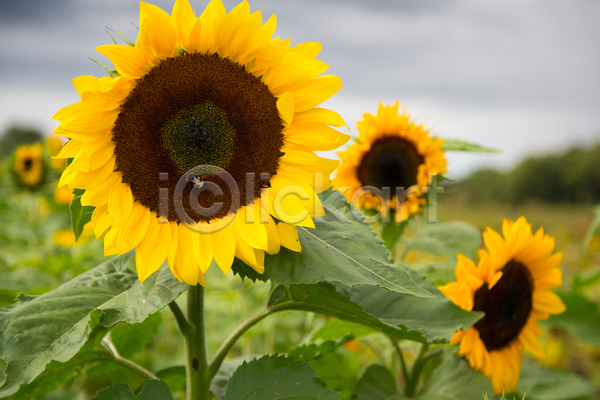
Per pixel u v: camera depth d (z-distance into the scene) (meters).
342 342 0.70
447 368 0.72
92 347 0.62
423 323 0.67
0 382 0.60
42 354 0.52
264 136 0.58
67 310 0.55
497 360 0.73
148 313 0.54
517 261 0.76
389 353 0.88
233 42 0.57
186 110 0.57
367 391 0.71
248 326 0.63
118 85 0.55
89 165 0.55
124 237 0.56
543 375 0.93
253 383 0.58
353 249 0.56
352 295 0.68
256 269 0.55
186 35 0.56
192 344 0.61
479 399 0.68
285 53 0.58
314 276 0.54
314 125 0.59
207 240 0.57
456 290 0.68
